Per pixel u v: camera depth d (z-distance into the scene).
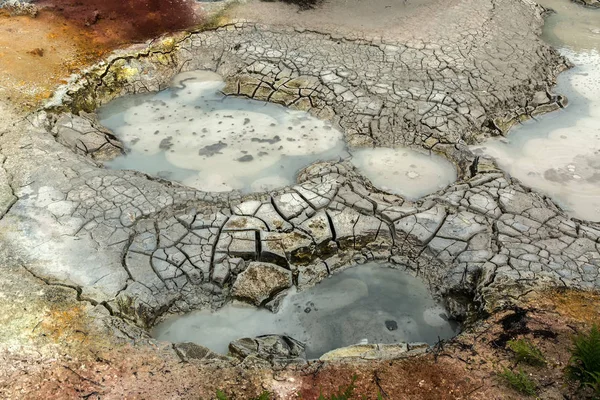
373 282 4.74
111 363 3.75
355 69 7.23
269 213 5.05
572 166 6.07
